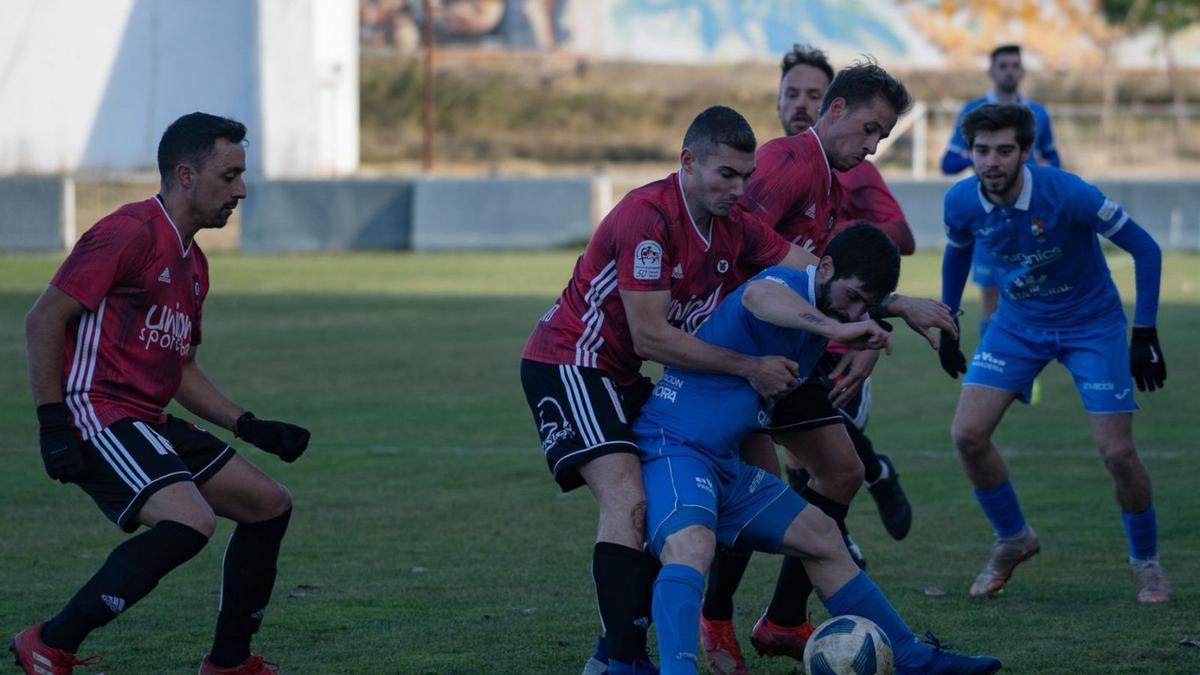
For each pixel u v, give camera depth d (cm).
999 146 2041
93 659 1627
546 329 1692
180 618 1991
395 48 16662
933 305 1689
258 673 1694
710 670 1781
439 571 2252
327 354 4872
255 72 11081
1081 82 15700
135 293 1594
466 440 3438
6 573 2225
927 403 4000
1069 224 2066
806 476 2342
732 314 1627
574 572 2245
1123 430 2091
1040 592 2120
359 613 2002
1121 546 2412
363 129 15325
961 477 3019
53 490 2878
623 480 1595
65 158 11250
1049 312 2127
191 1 11150
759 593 2152
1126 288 7044
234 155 1623
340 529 2553
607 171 14150
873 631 1569
